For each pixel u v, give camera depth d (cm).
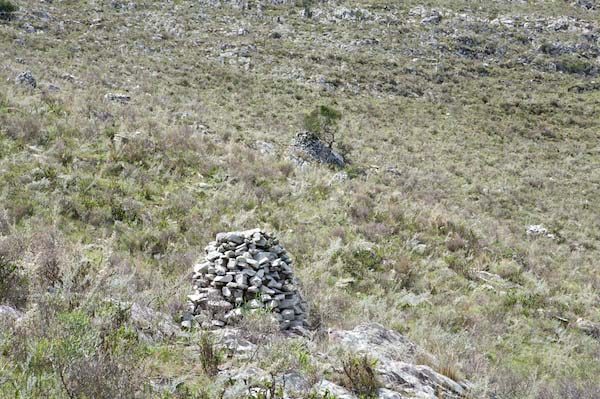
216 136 2273
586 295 1525
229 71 4253
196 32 5166
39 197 1175
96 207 1248
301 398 449
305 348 602
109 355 387
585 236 2372
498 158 3512
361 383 530
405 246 1570
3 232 887
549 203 2816
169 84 3494
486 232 1967
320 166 2370
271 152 2316
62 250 677
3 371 348
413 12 6550
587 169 3550
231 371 481
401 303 1194
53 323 411
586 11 7081
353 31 5806
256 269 786
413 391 566
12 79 2175
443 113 4338
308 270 1212
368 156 2955
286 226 1484
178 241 1216
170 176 1583
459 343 974
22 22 4234
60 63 3278
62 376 343
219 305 720
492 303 1326
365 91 4472
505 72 5497
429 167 3034
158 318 601
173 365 486
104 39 4394
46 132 1580
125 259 987
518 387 788
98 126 1767
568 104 4884
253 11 6038
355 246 1442
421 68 5175
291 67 4656
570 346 1139
